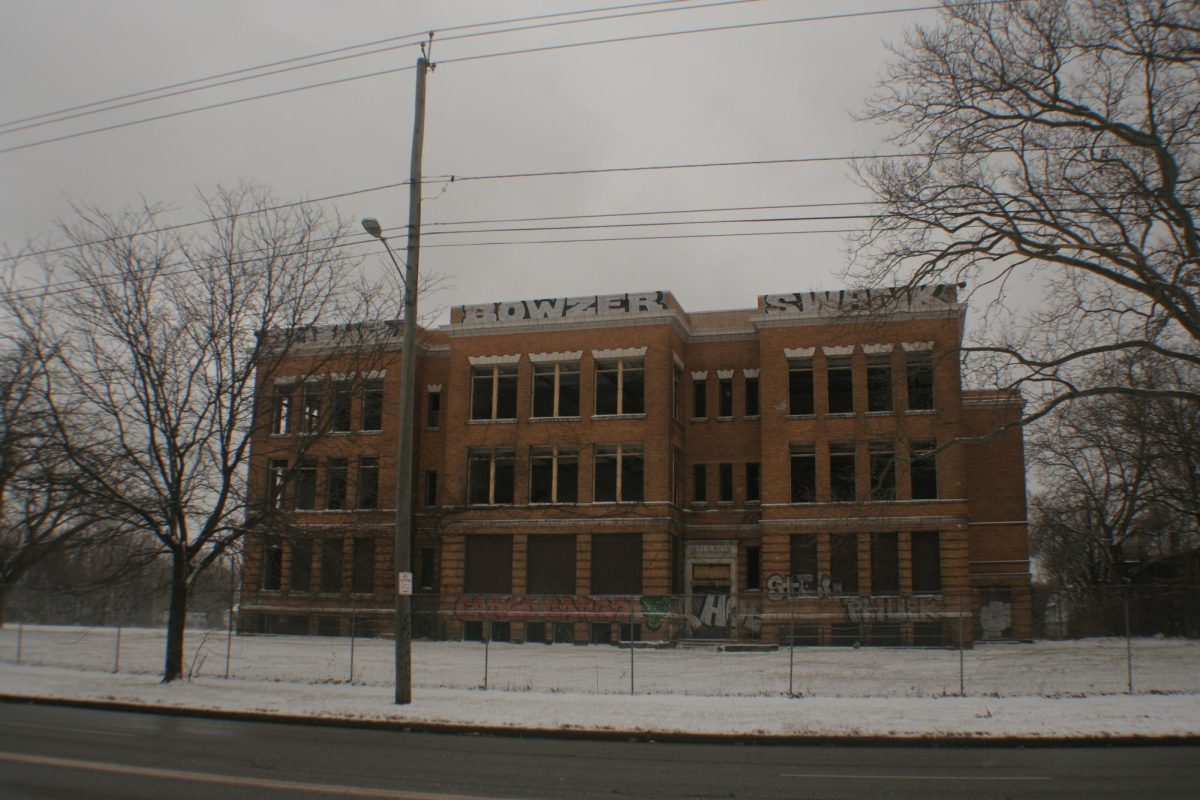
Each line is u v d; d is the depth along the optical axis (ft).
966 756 48.93
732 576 144.46
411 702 66.39
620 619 133.28
